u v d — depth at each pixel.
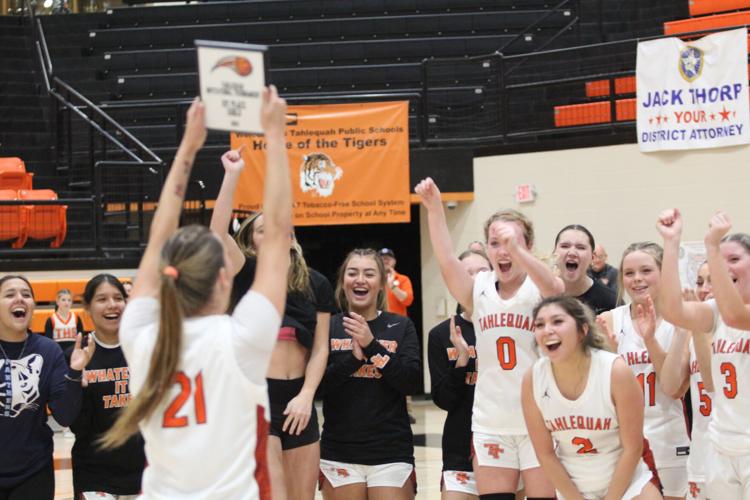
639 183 10.55
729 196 9.96
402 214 11.52
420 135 11.84
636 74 10.49
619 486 3.96
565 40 13.74
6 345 4.55
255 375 2.66
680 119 10.22
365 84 14.60
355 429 4.93
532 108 11.71
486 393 4.48
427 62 11.85
